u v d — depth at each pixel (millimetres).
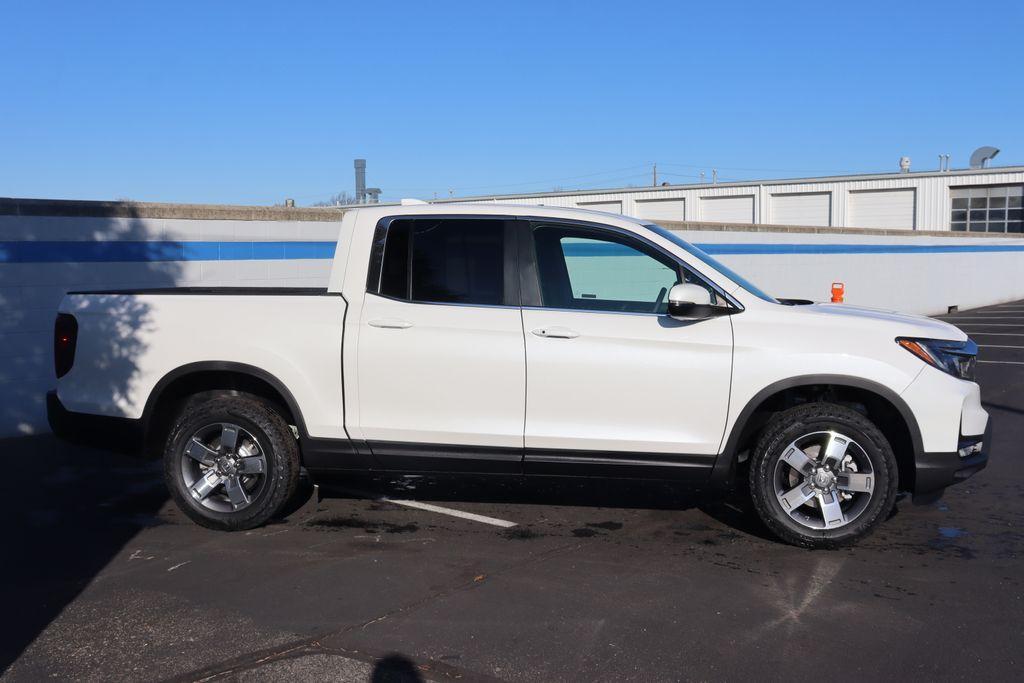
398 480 7309
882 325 5586
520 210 5859
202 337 5895
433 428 5707
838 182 37188
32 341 8695
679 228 15961
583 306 5723
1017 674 4004
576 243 5863
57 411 6195
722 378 5527
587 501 6723
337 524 6152
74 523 6156
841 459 5527
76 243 8930
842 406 5598
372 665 4078
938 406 5473
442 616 4609
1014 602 4812
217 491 6062
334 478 7219
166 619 4570
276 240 10547
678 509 6531
